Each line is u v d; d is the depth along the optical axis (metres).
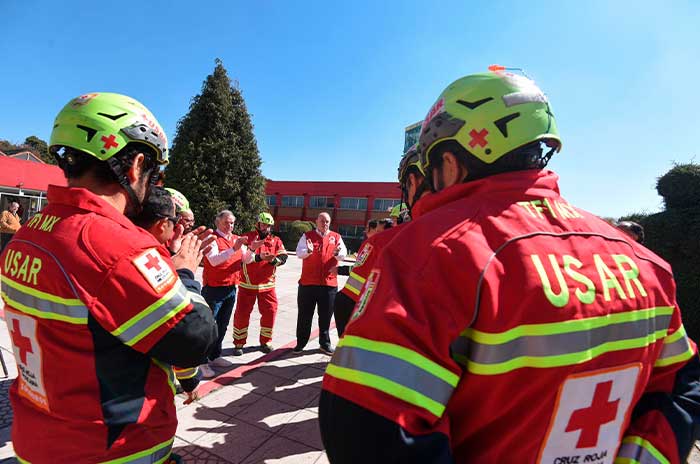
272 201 38.19
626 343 0.87
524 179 0.98
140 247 1.17
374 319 0.79
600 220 1.06
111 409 1.15
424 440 0.73
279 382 3.98
